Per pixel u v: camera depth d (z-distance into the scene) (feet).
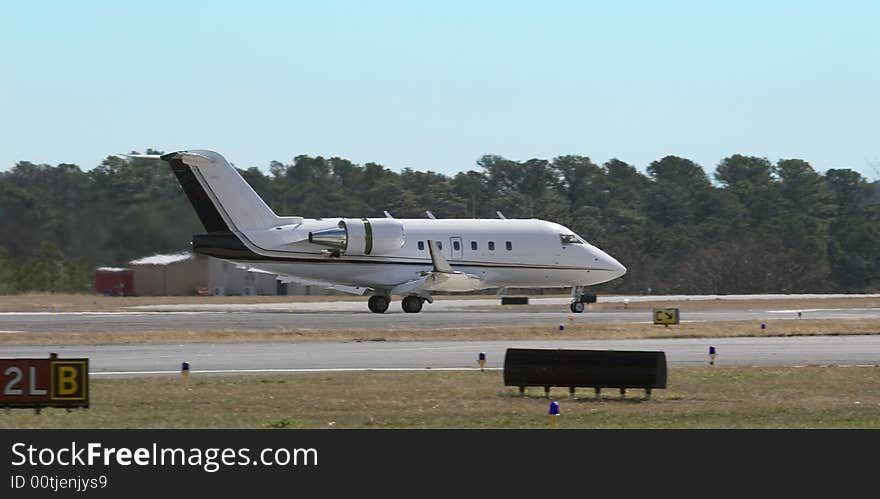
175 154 629.92
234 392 305.32
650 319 623.77
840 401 293.02
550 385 301.63
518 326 554.05
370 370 364.99
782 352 430.20
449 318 616.80
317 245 646.33
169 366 375.45
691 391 314.35
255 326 544.21
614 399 297.94
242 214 645.10
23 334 483.10
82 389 257.34
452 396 300.40
